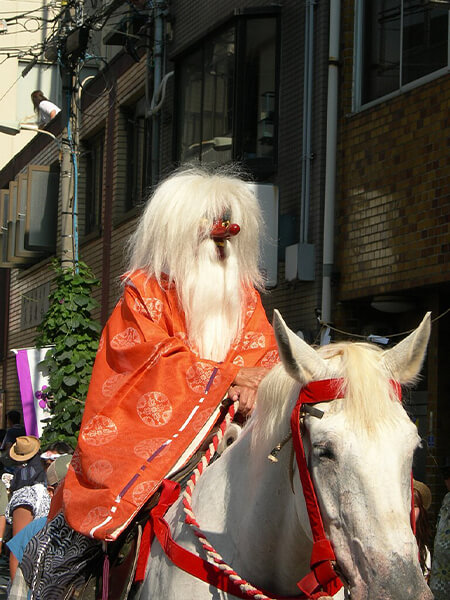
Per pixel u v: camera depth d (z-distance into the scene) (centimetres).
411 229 870
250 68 1116
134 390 338
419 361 266
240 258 374
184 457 334
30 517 692
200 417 332
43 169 1948
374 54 960
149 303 359
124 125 1698
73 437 963
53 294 1019
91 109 1869
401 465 242
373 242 922
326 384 257
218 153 1173
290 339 262
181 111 1309
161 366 338
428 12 882
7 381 2534
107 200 1741
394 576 229
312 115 1020
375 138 932
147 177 1526
